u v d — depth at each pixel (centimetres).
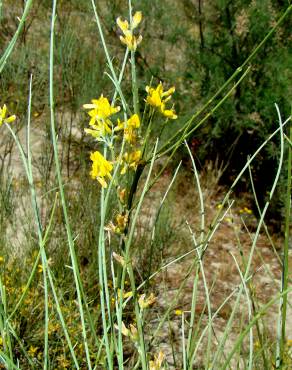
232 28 475
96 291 285
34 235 322
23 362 227
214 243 405
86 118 464
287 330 321
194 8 499
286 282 108
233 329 302
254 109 462
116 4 539
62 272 286
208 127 480
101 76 501
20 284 261
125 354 251
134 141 97
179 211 430
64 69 484
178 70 509
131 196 98
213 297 342
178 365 235
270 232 432
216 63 481
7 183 358
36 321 243
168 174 466
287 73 447
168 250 369
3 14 585
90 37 565
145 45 520
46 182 377
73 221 323
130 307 283
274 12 462
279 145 436
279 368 113
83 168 410
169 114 100
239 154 484
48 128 440
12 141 453
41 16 598
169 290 335
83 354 236
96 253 300
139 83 482
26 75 489
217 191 468
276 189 448
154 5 517
